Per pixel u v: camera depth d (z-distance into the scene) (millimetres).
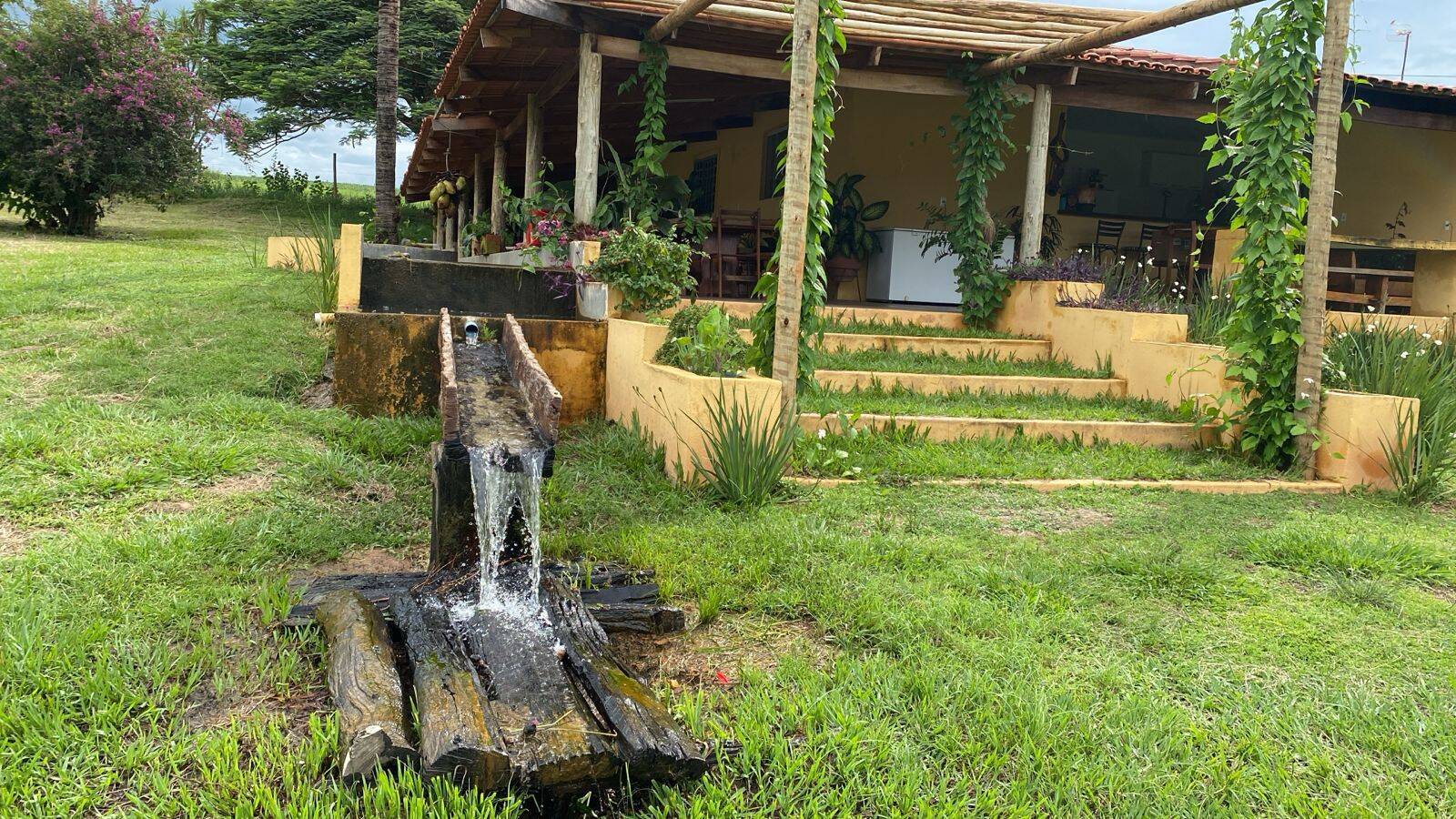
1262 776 2818
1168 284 12078
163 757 2668
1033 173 10359
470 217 20469
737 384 5508
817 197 6105
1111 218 13531
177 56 19594
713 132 14898
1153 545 4812
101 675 2967
